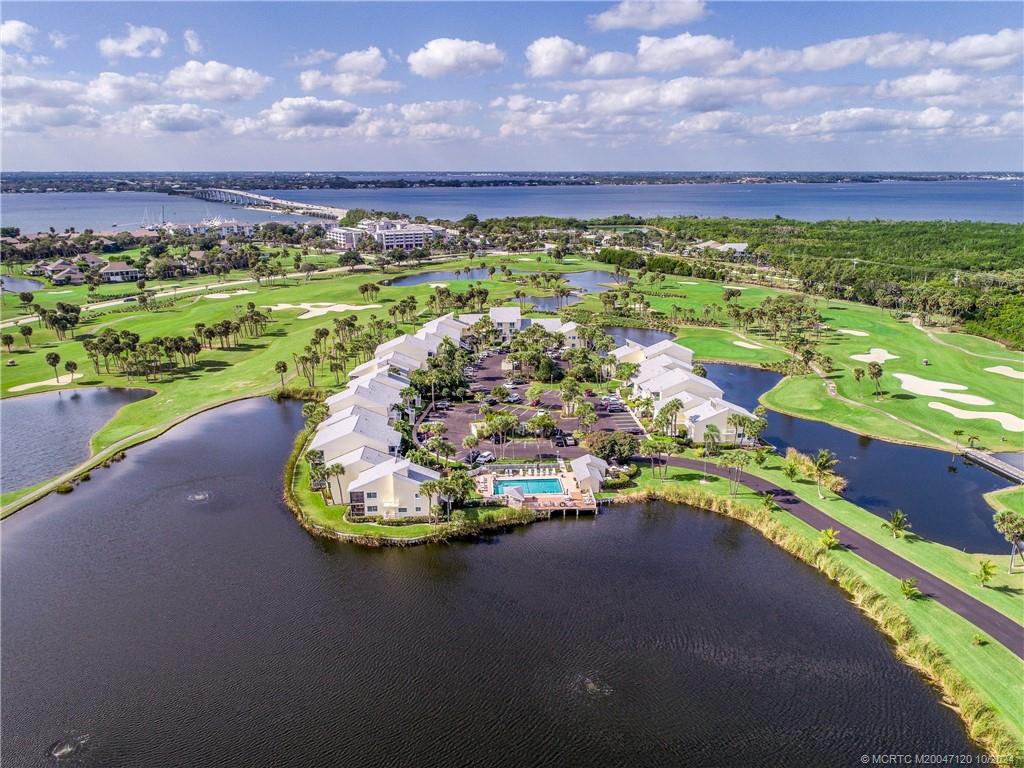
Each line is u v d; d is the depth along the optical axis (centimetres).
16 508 9269
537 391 13900
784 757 5291
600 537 8556
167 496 9669
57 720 5631
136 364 15188
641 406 12212
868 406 12962
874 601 7006
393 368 13800
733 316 19325
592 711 5734
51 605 7175
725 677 6128
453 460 10594
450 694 5916
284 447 11456
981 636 6372
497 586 7525
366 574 7775
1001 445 11031
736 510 9006
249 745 5384
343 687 5994
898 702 5844
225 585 7544
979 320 18638
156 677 6109
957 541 8325
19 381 14975
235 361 16500
